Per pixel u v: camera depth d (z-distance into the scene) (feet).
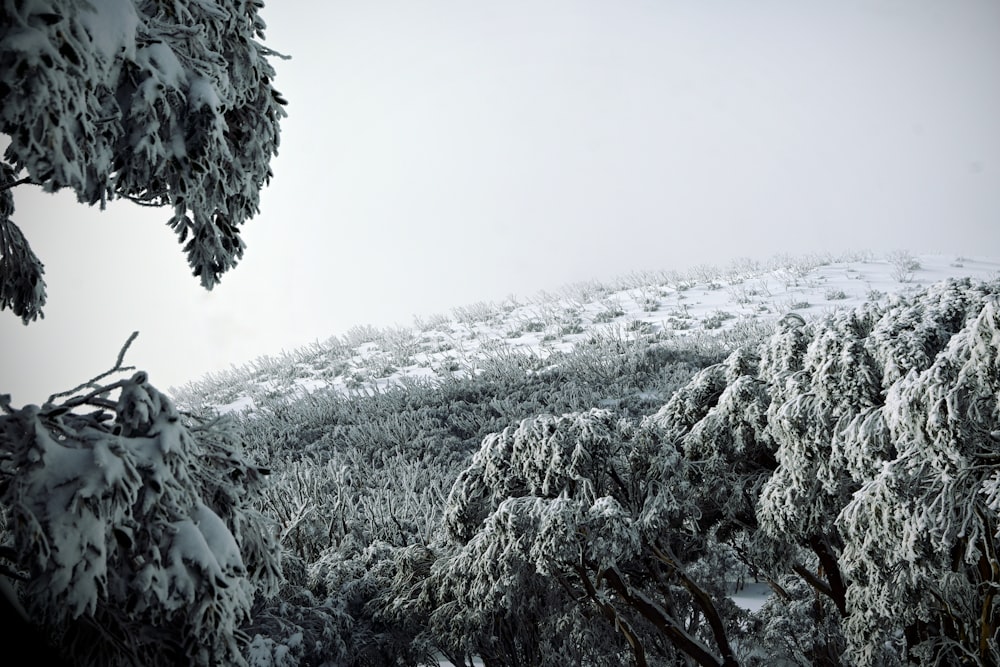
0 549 15.24
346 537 79.10
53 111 13.39
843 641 56.95
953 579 38.40
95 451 15.19
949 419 35.14
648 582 56.70
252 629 53.72
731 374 58.13
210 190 18.71
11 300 21.30
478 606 51.83
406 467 112.27
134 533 16.12
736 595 88.43
